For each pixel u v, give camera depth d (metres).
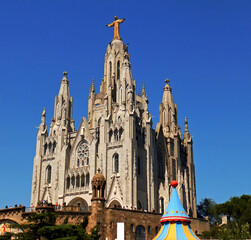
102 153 105.00
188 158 128.12
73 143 112.25
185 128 132.38
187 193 113.25
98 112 120.69
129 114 104.94
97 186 68.75
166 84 132.12
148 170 105.62
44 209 64.19
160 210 106.75
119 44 129.50
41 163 114.69
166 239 49.31
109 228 67.62
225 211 107.25
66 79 124.56
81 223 65.56
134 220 73.12
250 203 102.69
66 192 107.31
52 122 119.44
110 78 125.44
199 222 95.00
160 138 116.88
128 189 97.75
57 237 57.62
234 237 68.00
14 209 70.06
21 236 59.28
